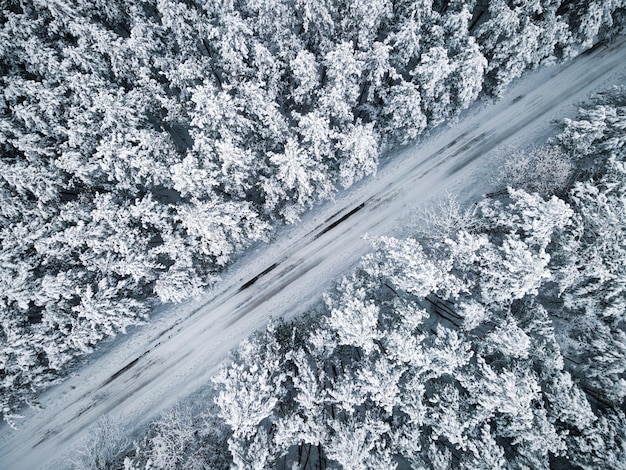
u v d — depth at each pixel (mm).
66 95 19094
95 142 18656
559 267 18203
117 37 18578
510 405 15672
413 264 16422
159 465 18703
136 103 18438
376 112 21172
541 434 16453
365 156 20125
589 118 19219
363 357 17922
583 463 16797
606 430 16609
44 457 21562
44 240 18328
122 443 21125
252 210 20812
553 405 17109
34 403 20641
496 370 17672
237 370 17047
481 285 17859
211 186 19125
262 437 17000
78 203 18922
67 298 18734
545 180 19781
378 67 18531
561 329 19625
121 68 18844
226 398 15391
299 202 21125
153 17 19609
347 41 19453
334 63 17562
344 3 18766
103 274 19547
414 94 18766
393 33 18656
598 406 18422
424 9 18312
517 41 19000
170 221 20000
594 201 17859
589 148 19047
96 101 17469
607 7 20062
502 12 18156
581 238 18281
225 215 19141
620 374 18922
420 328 20188
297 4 18750
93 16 20172
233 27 17172
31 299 18328
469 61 18094
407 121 20531
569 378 16922
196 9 19781
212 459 19188
